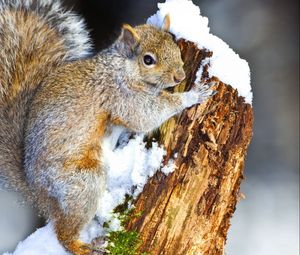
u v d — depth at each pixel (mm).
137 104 9883
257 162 15602
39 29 10859
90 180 9594
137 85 9883
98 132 9977
